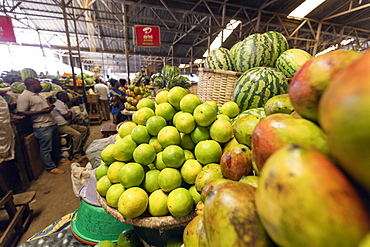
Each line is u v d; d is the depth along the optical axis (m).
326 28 9.08
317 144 0.39
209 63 2.29
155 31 6.25
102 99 7.68
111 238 1.34
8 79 5.42
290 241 0.30
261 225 0.39
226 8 7.30
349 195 0.27
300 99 0.43
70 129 4.08
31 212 2.50
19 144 2.98
